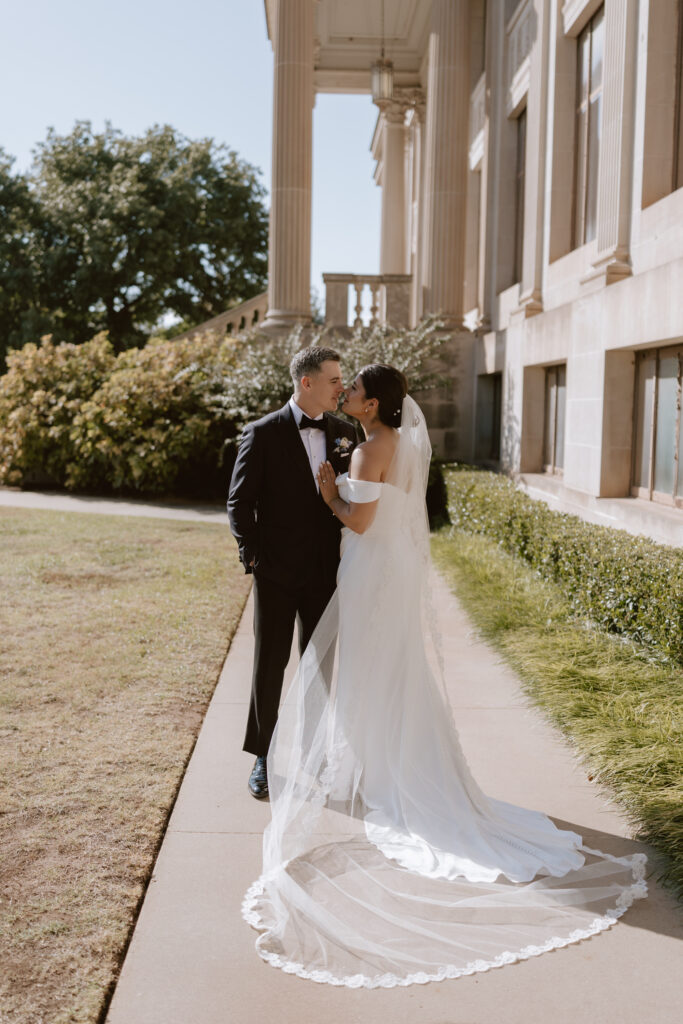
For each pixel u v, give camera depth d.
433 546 9.27
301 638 3.81
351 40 21.20
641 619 5.16
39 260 31.47
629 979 2.33
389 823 3.17
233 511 3.54
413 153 24.02
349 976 2.33
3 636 5.79
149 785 3.51
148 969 2.36
